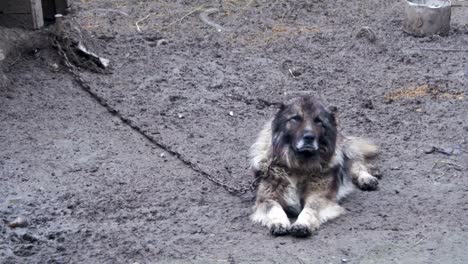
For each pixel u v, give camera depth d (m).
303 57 16.89
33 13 15.55
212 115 13.94
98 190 11.09
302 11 20.16
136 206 10.63
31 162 11.90
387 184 11.41
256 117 13.98
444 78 15.73
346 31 18.59
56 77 14.84
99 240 9.59
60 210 10.47
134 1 21.17
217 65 16.17
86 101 14.17
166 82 15.13
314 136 9.99
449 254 9.16
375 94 15.02
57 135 12.85
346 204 10.72
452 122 13.70
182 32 18.36
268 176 10.52
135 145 12.70
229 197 10.95
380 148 12.69
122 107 13.91
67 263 8.99
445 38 18.17
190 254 9.18
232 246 9.39
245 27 18.84
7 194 10.88
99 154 12.30
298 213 10.55
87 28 18.38
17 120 13.24
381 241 9.49
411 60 16.72
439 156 12.36
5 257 9.02
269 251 9.23
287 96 14.84
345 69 16.27
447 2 18.78
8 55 14.83
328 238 9.59
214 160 12.21
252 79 15.64
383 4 20.86
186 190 11.16
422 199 10.84
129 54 16.45
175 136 13.01
